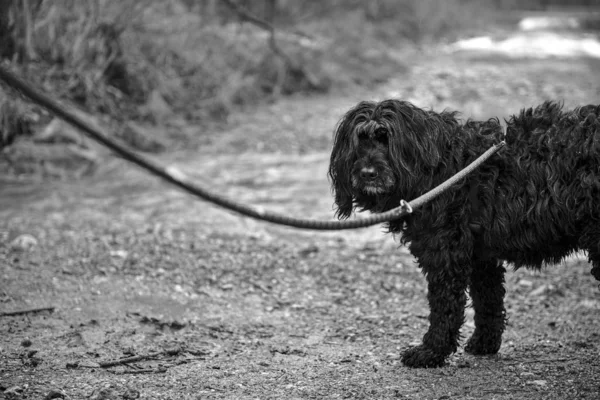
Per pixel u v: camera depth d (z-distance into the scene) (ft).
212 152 49.85
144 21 59.82
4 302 25.52
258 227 35.91
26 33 47.96
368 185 19.47
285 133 54.75
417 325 25.36
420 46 94.94
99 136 12.44
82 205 38.42
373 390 19.33
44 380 19.97
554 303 27.45
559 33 111.96
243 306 26.84
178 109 56.54
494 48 95.09
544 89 67.82
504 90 67.67
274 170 45.88
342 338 24.20
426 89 68.74
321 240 34.53
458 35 105.91
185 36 62.28
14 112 45.57
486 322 22.08
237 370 21.09
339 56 73.92
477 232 20.12
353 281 29.66
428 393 19.03
